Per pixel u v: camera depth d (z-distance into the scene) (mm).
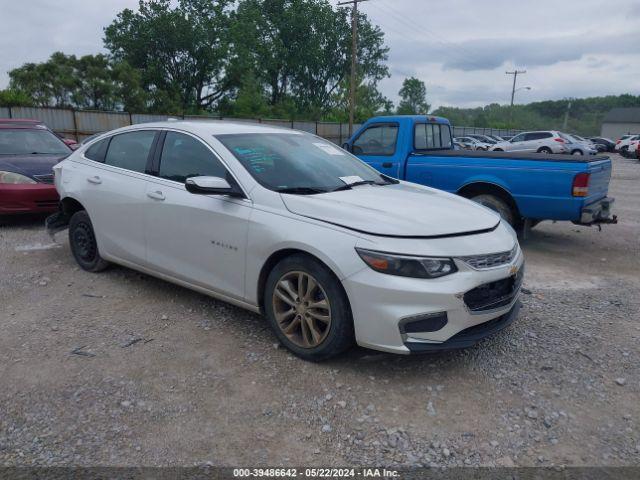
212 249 3893
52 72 38000
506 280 3459
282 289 3551
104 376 3281
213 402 3035
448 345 3150
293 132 4805
